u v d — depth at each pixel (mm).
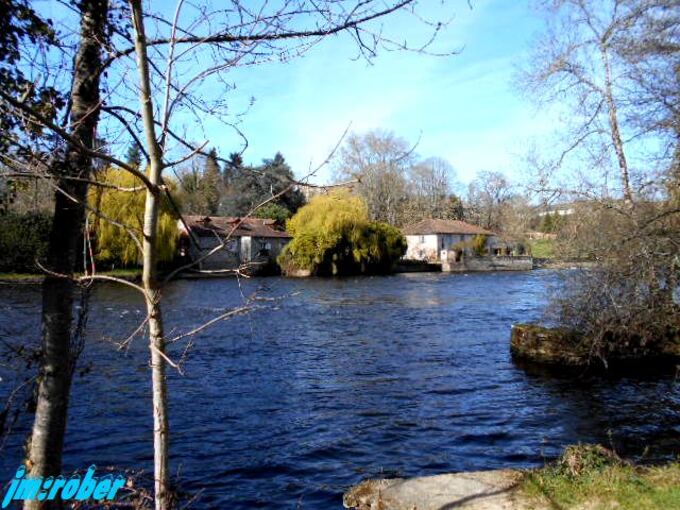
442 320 22453
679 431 9102
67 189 3295
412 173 86250
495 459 7961
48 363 3414
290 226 55219
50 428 3402
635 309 12047
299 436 8867
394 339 18047
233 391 11547
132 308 23375
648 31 11898
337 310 25875
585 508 4910
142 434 8711
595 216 12500
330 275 52062
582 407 10477
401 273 56188
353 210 52250
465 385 12148
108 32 3420
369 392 11555
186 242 41375
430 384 12227
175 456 7992
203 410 10188
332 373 13258
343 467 7668
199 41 3307
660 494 5020
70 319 3477
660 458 7855
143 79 2881
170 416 9812
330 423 9523
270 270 52906
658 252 11328
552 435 8961
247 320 22141
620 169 12766
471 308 26516
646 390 11695
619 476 5461
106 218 3016
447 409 10383
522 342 14680
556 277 14047
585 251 12555
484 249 72688
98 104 3176
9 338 8711
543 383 12328
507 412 10211
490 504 5184
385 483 6172
